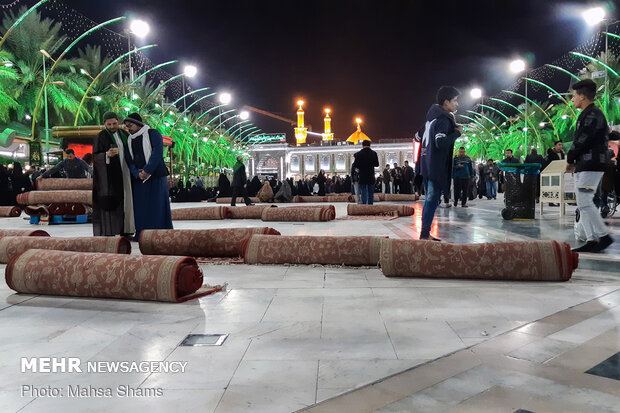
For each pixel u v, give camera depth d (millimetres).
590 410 1756
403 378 2074
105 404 1890
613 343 2451
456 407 1797
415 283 4020
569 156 5340
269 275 4469
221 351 2467
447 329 2768
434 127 5770
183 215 11898
